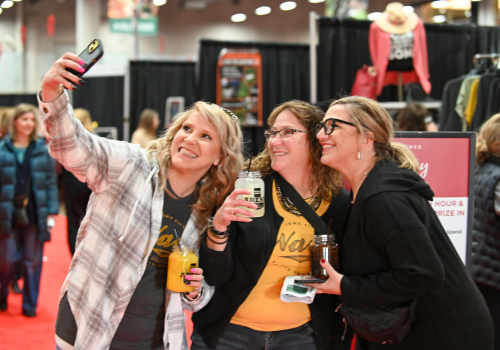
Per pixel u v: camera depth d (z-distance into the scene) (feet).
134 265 4.85
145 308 5.06
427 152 6.49
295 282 4.91
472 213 6.64
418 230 4.40
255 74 19.95
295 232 5.40
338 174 5.69
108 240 4.87
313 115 5.52
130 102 28.37
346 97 5.19
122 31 38.75
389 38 14.40
